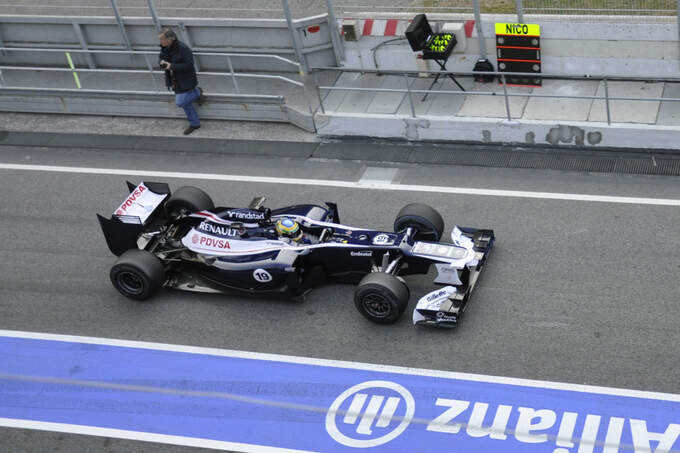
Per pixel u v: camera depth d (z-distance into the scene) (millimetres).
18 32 17469
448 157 13195
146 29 16562
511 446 8211
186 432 8891
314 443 8555
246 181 13289
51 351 10281
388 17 14766
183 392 9406
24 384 9836
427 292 10336
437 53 13805
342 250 10125
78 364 10031
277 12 15703
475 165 12883
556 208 11570
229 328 10258
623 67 13695
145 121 15578
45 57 17562
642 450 7977
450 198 12156
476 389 8883
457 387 8938
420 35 13883
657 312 9477
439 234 10688
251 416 8969
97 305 10953
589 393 8617
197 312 10586
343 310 10242
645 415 8297
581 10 13484
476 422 8516
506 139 13141
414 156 13367
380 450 8375
